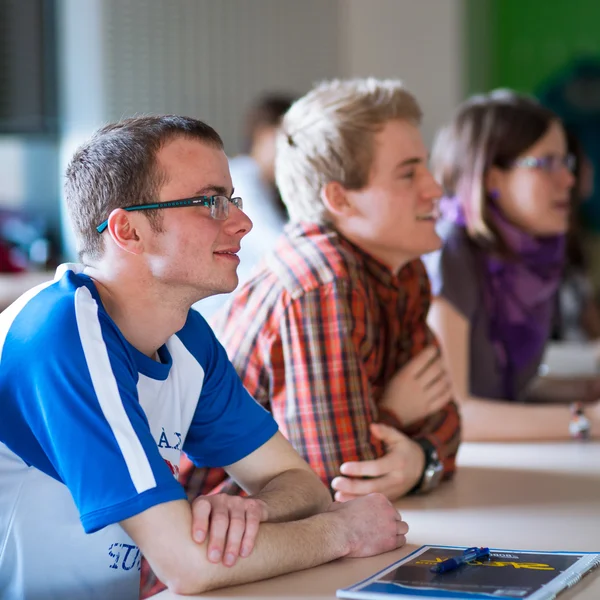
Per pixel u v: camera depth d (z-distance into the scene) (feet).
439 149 8.93
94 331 4.27
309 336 5.80
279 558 4.20
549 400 10.17
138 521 4.03
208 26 19.88
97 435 4.07
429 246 6.40
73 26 18.44
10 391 4.25
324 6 21.34
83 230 4.60
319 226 6.37
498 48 24.47
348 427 5.74
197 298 4.62
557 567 4.11
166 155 4.48
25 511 4.49
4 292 13.04
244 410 5.22
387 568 4.19
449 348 8.16
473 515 5.36
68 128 18.40
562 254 8.77
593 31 23.59
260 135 14.98
